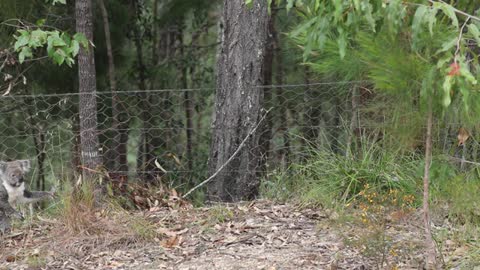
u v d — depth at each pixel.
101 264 8.19
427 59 6.09
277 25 16.45
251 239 8.70
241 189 11.01
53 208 10.30
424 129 7.23
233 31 10.87
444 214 8.90
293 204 10.12
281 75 16.67
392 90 6.35
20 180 9.73
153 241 8.84
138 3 17.14
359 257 7.86
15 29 12.46
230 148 11.04
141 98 16.30
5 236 9.29
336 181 10.15
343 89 10.64
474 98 6.12
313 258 7.92
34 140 14.32
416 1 5.69
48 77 14.12
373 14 5.73
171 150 16.81
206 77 18.17
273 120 15.20
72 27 13.93
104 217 9.38
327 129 12.77
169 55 18.88
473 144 8.41
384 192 9.79
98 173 10.30
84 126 10.66
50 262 8.30
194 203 11.64
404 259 7.69
